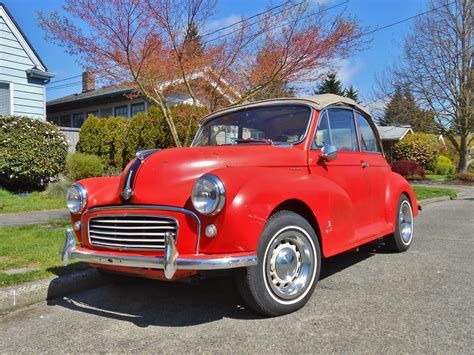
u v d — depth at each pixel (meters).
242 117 4.82
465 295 4.00
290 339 3.09
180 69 8.25
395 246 5.77
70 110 23.02
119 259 3.39
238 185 3.25
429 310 3.61
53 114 24.16
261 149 3.91
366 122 5.50
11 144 12.01
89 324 3.56
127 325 3.51
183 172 3.46
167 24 7.68
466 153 24.48
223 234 3.16
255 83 8.50
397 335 3.12
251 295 3.37
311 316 3.52
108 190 3.84
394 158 30.58
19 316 3.82
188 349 3.00
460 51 22.33
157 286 4.59
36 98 14.73
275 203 3.40
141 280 4.80
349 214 4.32
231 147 3.97
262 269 3.37
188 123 9.31
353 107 5.19
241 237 3.18
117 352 3.01
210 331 3.29
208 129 5.18
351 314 3.54
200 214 3.20
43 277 4.42
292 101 4.57
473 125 23.59
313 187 3.85
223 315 3.63
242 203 3.20
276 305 3.46
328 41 7.82
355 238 4.50
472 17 21.80
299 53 7.95
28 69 14.34
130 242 3.46
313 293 4.07
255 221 3.25
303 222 3.69
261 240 3.35
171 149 3.83
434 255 5.72
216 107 9.03
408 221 6.08
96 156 14.25
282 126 4.45
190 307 3.87
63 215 8.98
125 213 3.47
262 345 3.01
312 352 2.88
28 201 10.84
